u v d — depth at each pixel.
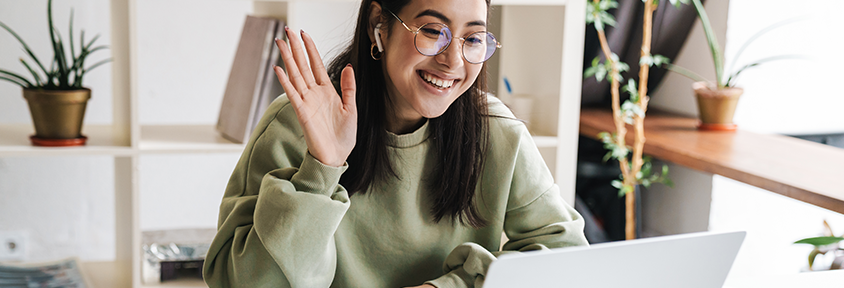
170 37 2.39
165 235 2.06
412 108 0.99
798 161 1.96
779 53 2.53
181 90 2.44
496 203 1.11
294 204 0.85
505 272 0.70
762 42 2.50
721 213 2.51
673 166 2.68
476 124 1.04
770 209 2.56
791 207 2.59
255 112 1.81
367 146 0.98
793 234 2.59
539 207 1.13
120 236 2.00
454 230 1.10
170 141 1.87
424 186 1.05
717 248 0.80
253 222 0.91
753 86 2.54
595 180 2.55
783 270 2.55
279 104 1.00
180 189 2.54
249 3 2.45
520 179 1.12
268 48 1.79
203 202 2.58
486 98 1.06
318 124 0.85
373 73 0.97
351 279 1.04
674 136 2.29
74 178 2.41
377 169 0.99
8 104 2.25
